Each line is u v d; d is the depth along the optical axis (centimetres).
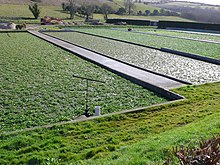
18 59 1395
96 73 1151
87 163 418
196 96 800
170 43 2250
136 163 385
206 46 2050
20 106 752
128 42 2245
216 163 242
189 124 570
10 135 539
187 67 1331
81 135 546
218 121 537
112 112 722
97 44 2122
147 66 1348
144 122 611
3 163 439
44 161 443
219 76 1155
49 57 1481
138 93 895
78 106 764
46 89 906
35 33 2767
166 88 912
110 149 478
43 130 563
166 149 416
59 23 4103
